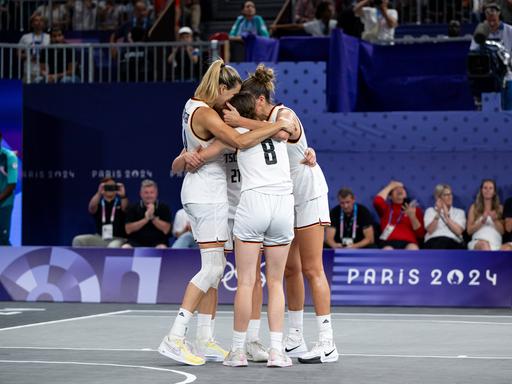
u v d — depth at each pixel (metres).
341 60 13.39
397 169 13.51
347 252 12.11
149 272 12.40
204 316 7.09
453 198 13.47
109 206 13.72
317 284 6.98
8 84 14.33
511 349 7.75
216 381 5.93
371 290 11.98
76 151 14.88
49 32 16.80
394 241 12.59
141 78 14.95
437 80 13.64
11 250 12.75
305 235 7.00
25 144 14.96
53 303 12.32
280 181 6.75
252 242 6.72
